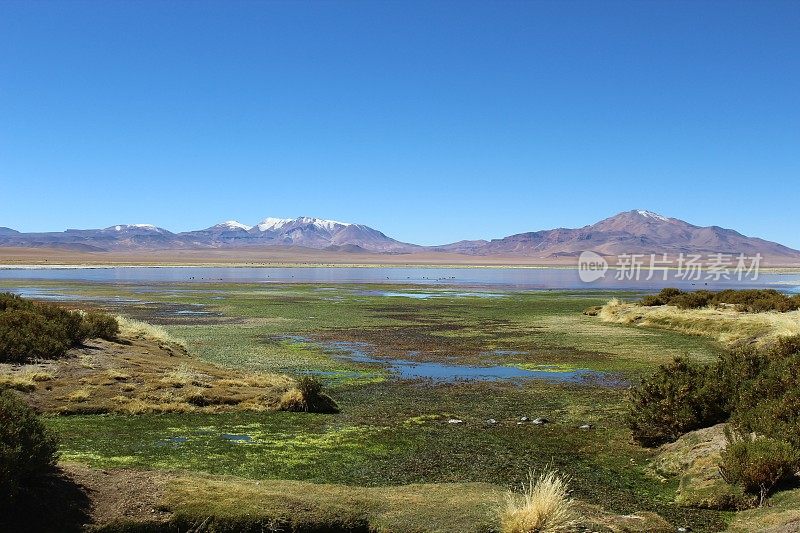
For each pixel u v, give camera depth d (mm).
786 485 10766
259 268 192375
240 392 18766
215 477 10758
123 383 18469
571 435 15336
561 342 33188
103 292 69875
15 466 8586
